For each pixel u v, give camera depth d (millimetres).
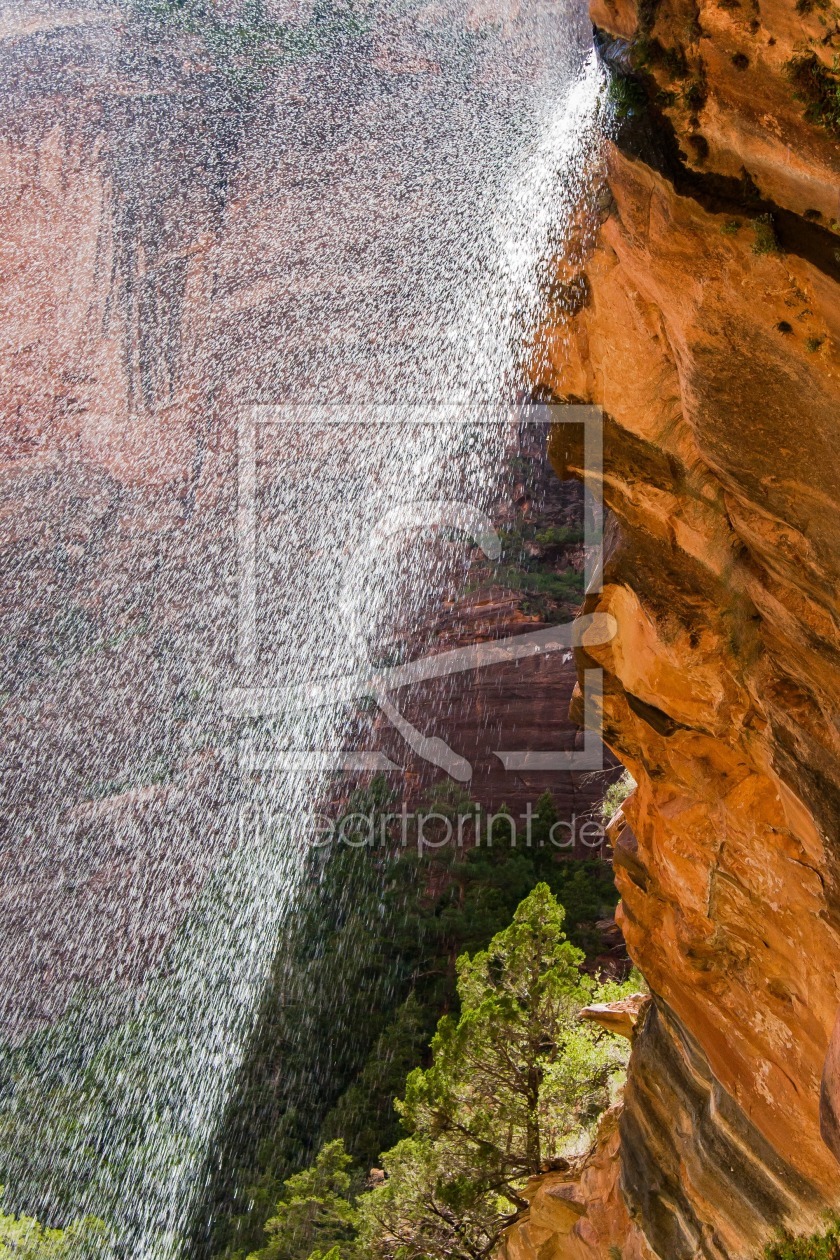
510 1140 12898
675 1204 7781
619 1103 11055
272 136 38062
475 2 23391
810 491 4820
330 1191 19281
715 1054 6984
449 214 26344
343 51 34750
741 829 6469
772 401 4789
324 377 38438
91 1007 32406
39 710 38781
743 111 4254
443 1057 13359
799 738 5512
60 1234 23516
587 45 18578
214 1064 29203
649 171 4809
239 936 33594
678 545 6312
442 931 29000
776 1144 6359
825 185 4016
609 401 6305
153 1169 25906
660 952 7684
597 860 30562
